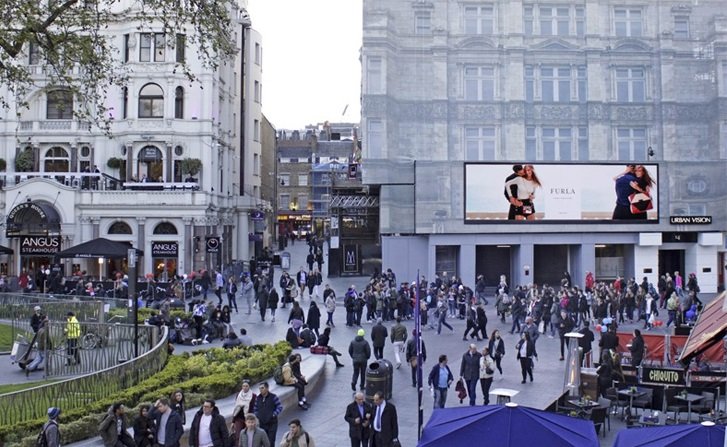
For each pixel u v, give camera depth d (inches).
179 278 1684.3
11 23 887.7
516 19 1806.1
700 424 382.9
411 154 1790.1
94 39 943.0
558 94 1817.2
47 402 585.9
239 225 2413.9
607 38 1814.7
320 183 4224.9
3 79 931.3
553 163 1772.9
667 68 1814.7
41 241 1875.0
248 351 881.5
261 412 552.4
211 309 1179.3
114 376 663.8
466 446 380.2
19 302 1237.7
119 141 1996.8
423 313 1289.4
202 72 2000.5
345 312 1494.8
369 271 2158.0
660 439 379.9
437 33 1791.3
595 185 1782.7
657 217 1786.4
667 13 1820.9
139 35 1982.0
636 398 709.9
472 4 1807.3
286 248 3415.4
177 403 547.5
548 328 1306.6
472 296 1456.7
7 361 959.0
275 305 1384.1
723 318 514.3
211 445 504.7
